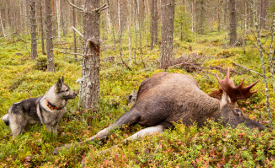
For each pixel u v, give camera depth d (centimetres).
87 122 551
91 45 554
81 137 473
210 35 3466
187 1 4259
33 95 801
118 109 629
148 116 482
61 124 534
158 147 371
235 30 1869
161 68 1062
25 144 424
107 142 436
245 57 1320
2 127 538
